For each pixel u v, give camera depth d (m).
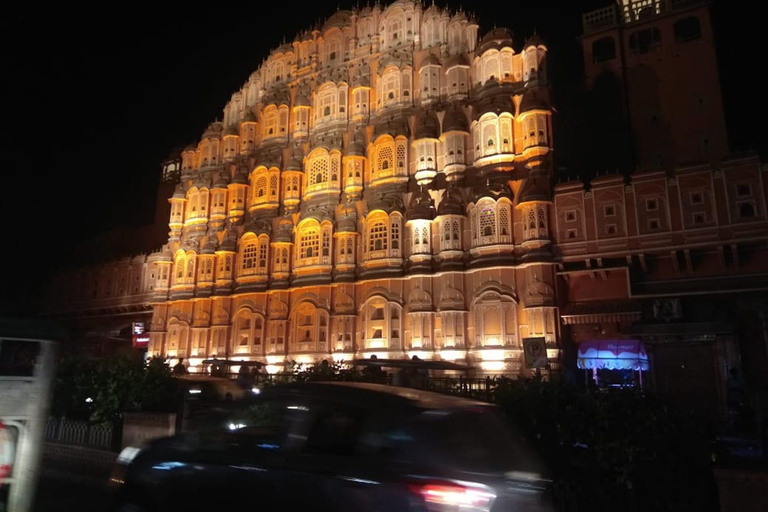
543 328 30.64
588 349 30.56
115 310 53.09
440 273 34.88
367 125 42.69
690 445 7.76
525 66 37.06
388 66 42.19
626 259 30.19
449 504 4.43
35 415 6.47
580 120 39.84
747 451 16.44
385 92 42.19
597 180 31.55
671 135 36.53
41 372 6.58
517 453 5.39
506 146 35.41
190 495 6.15
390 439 5.01
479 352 32.38
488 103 36.91
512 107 36.16
